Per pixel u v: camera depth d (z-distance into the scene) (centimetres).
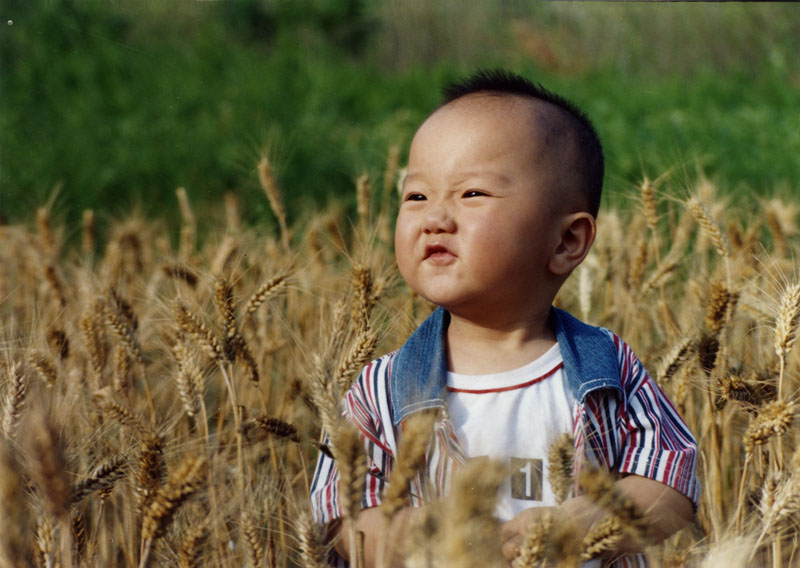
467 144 219
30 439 187
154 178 877
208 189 866
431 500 182
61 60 1166
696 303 346
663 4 1562
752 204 618
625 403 229
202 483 189
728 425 309
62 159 918
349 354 255
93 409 290
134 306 395
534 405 224
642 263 372
